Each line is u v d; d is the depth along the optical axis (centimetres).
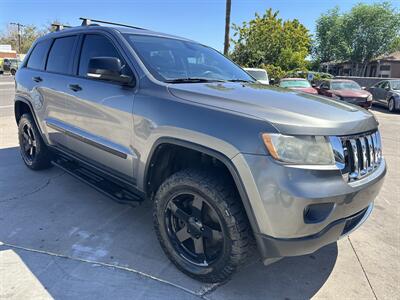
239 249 233
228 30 1839
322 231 221
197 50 373
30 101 442
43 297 238
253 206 219
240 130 221
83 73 355
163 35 369
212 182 237
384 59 4112
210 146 232
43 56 436
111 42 328
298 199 206
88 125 340
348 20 4312
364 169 246
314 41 4666
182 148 270
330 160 219
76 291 245
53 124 397
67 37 398
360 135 243
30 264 273
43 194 409
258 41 2789
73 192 417
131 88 292
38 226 334
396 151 729
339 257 306
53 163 429
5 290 243
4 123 862
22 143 492
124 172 308
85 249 298
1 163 518
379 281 274
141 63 298
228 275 244
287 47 2834
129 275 265
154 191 296
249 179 217
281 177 209
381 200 440
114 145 309
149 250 300
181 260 267
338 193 217
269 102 247
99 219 353
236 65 405
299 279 274
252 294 254
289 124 215
